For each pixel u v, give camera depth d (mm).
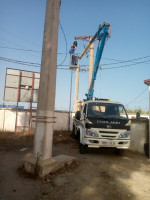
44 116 4344
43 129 4297
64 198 3312
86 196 3438
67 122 15656
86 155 6855
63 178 4215
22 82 13562
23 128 13633
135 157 7070
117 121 6527
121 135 6398
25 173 4254
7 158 5805
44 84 4484
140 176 4781
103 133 6328
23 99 13508
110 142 6293
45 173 4125
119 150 7121
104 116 6906
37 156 4254
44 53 4621
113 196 3512
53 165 4414
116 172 4992
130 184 4168
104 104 7465
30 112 13625
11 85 13234
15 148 7520
